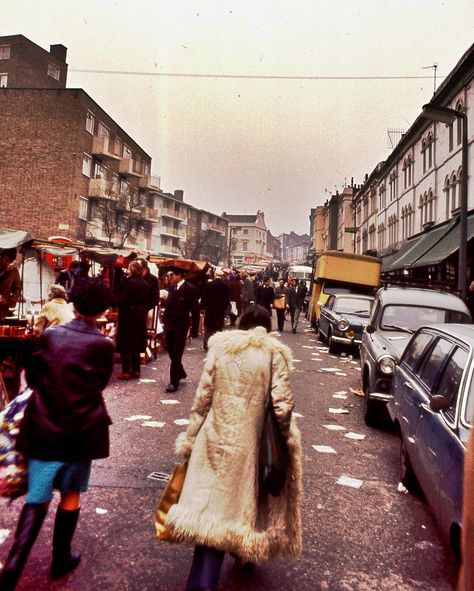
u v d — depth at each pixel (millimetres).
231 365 2836
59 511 2934
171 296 8078
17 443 2781
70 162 38344
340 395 8656
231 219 133625
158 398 7516
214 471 2693
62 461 2754
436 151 24938
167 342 8086
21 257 8750
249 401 2789
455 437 3137
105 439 2949
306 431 6406
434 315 8820
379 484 4770
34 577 2965
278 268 93688
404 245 30297
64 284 11961
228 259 81000
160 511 2771
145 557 3258
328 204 78062
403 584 3109
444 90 22734
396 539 3689
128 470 4688
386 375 6656
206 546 2562
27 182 38438
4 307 7105
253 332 2963
